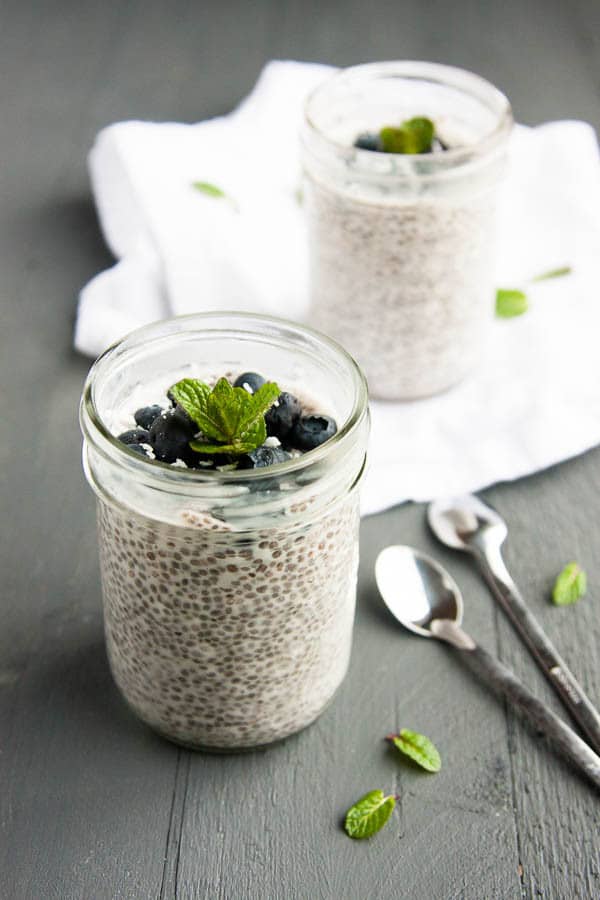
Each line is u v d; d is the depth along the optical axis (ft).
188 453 1.96
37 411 2.56
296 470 1.88
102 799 2.07
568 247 2.87
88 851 2.02
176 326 2.06
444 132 2.64
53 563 2.33
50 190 2.99
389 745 2.13
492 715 2.16
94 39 3.39
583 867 2.02
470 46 3.38
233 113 3.09
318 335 2.03
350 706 2.17
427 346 2.54
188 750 2.12
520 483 2.47
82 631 2.25
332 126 2.65
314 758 2.11
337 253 2.51
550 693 2.19
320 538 1.95
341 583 2.02
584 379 2.61
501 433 2.52
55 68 3.29
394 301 2.50
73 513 2.40
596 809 2.07
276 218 2.85
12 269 2.82
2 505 2.41
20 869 2.00
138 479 1.89
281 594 1.96
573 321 2.72
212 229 2.77
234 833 2.04
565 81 3.27
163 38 3.40
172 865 2.01
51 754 2.11
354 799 2.07
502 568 2.32
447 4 3.52
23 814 2.05
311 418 2.01
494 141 2.45
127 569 1.98
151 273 2.75
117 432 2.04
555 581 2.33
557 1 3.52
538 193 2.95
